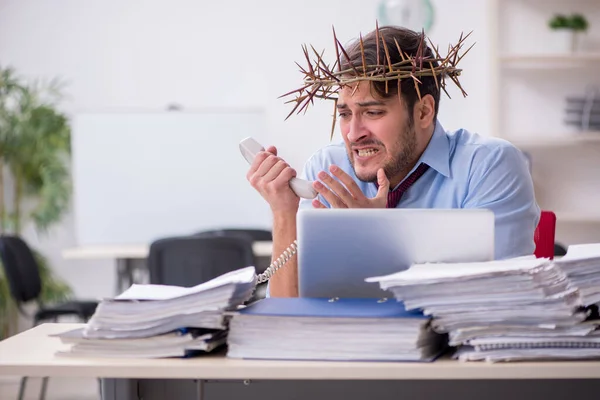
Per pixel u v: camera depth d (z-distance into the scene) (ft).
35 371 4.64
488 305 4.64
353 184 6.57
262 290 17.69
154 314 4.72
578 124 18.74
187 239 14.99
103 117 19.79
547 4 19.27
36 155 20.25
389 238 5.18
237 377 4.51
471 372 4.45
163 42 20.80
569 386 4.99
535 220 7.54
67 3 20.88
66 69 20.89
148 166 19.81
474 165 7.45
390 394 5.10
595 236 19.62
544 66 19.42
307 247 5.24
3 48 20.94
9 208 20.94
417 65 6.23
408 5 19.62
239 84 20.71
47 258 21.25
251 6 20.63
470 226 5.13
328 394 5.14
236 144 19.80
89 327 4.75
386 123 6.68
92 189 19.83
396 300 5.12
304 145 20.58
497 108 18.81
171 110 19.79
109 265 21.42
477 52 19.98
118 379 5.15
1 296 19.93
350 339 4.62
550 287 4.66
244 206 19.83
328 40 20.42
